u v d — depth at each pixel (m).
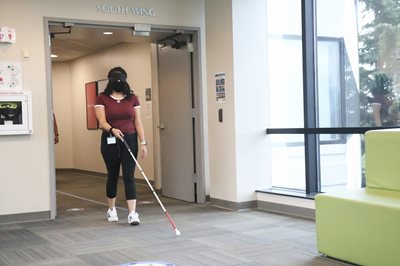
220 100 5.62
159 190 7.00
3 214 5.03
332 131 4.79
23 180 5.12
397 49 4.37
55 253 3.78
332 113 5.05
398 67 4.37
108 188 5.00
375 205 3.11
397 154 3.46
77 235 4.39
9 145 5.06
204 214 5.26
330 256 3.48
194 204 5.95
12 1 5.06
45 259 3.61
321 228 3.53
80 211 5.66
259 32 5.59
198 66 6.02
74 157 10.76
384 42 4.50
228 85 5.50
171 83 6.46
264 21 5.62
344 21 4.89
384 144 3.56
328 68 5.08
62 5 5.30
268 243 3.93
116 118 4.85
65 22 5.32
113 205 5.07
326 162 5.07
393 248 3.00
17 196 5.09
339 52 4.95
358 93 4.78
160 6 5.83
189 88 6.11
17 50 5.09
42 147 5.20
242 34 5.47
